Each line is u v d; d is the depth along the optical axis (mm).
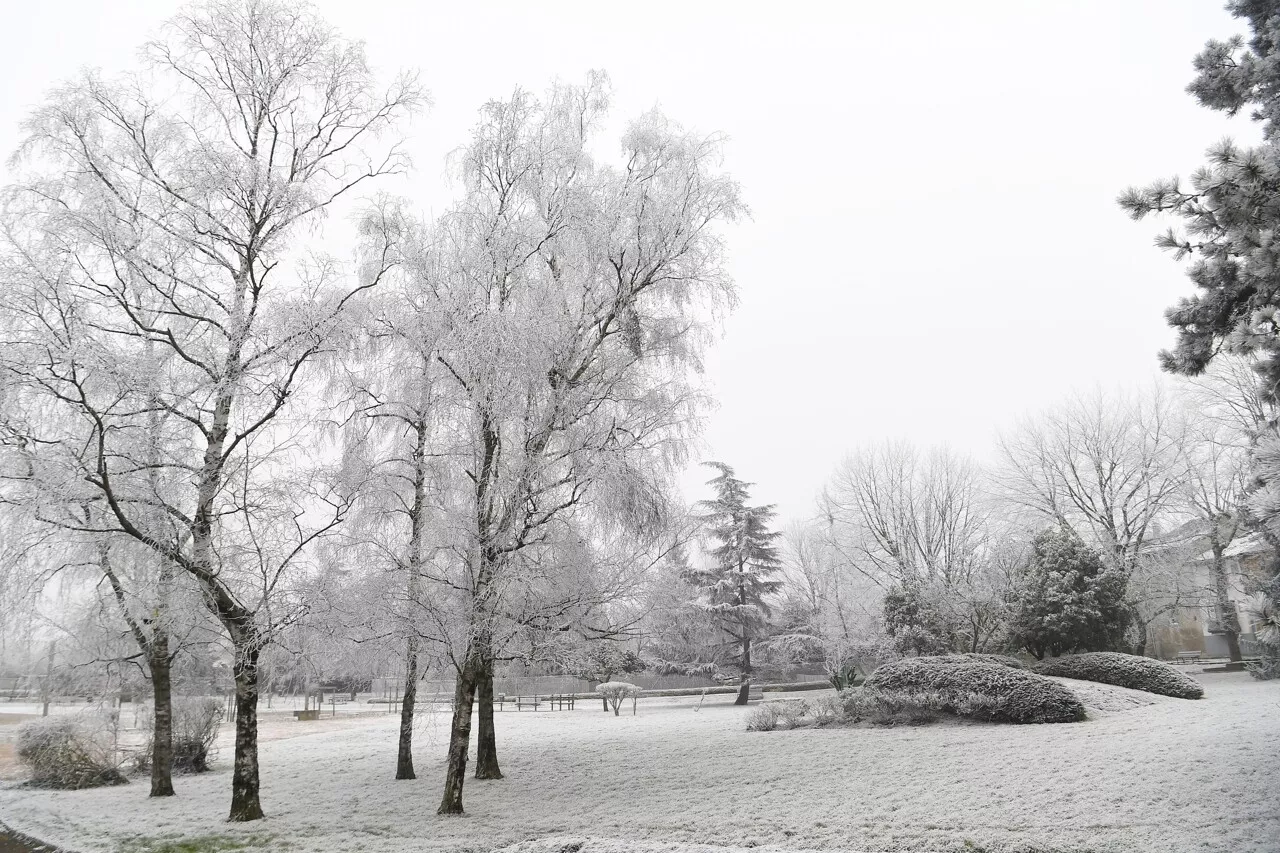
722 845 9609
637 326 14750
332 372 13336
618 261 14219
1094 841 8086
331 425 13602
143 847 11016
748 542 34938
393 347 13898
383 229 15008
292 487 13234
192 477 13258
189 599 14406
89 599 15656
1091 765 11305
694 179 14867
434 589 12867
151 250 13711
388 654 13375
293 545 13266
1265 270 6902
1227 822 8094
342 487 13094
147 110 13945
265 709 40406
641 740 18469
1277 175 6734
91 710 17922
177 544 13305
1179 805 8906
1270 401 7012
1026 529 32531
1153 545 33000
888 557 33188
